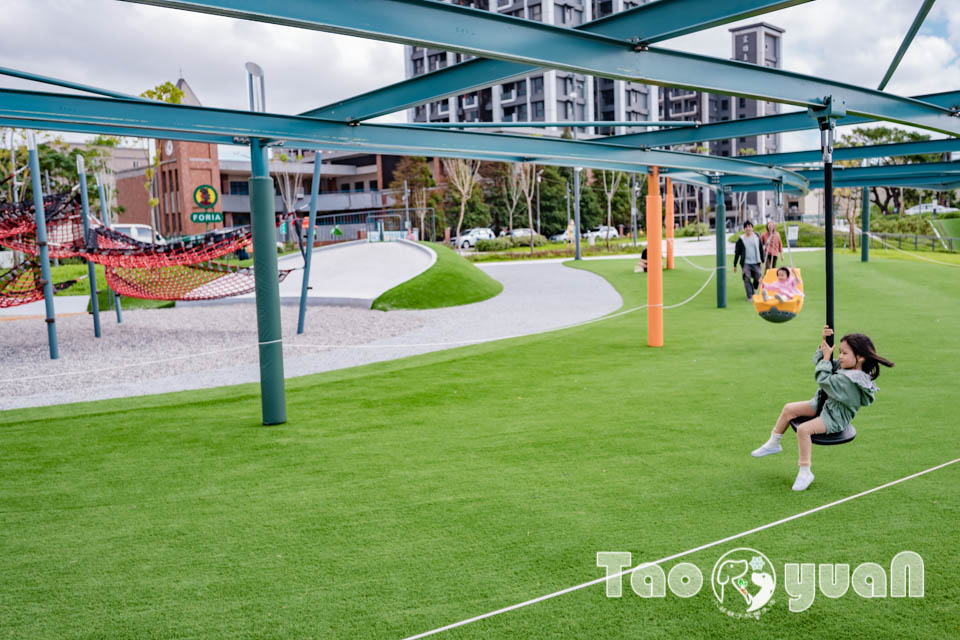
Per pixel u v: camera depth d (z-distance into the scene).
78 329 18.05
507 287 24.39
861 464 5.27
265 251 7.06
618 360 10.20
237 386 9.60
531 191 63.81
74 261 34.34
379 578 3.73
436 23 4.55
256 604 3.51
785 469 5.26
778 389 7.99
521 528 4.32
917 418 6.50
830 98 6.04
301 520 4.59
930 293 17.17
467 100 88.94
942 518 4.24
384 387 8.92
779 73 5.90
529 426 6.77
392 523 4.48
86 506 4.98
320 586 3.67
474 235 53.44
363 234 37.81
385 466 5.68
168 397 8.88
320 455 6.05
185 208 57.69
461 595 3.53
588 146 9.39
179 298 18.25
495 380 9.11
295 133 7.00
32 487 5.43
